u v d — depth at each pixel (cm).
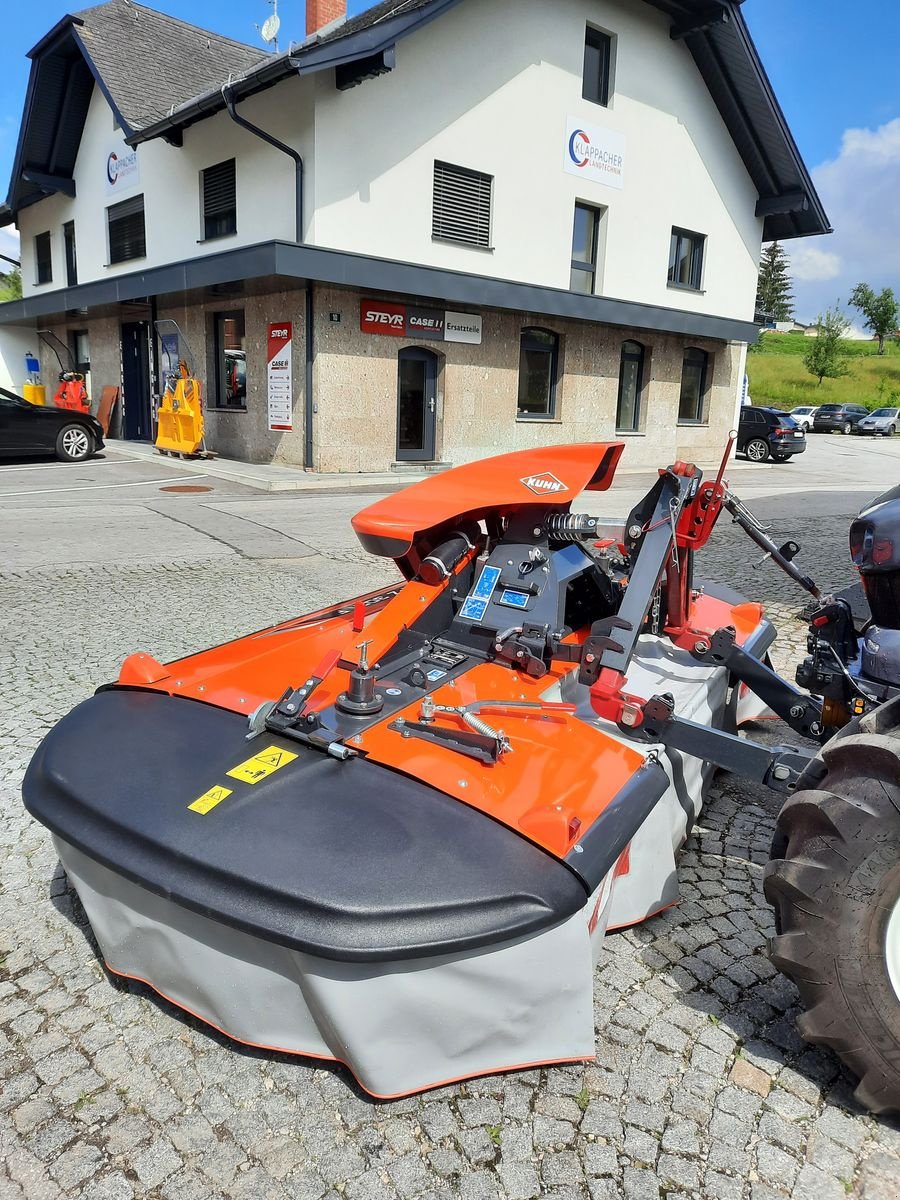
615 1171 182
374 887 181
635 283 1773
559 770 223
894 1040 181
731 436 321
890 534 256
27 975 242
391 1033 187
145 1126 192
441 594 287
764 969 250
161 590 661
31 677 467
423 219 1416
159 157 1647
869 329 7212
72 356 2252
